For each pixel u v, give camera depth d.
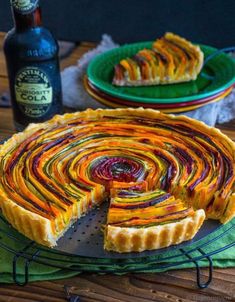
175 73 0.57
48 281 0.36
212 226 0.38
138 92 0.57
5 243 0.39
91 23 0.85
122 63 0.58
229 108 0.56
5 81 0.62
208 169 0.42
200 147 0.45
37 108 0.49
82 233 0.38
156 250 0.36
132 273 0.37
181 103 0.52
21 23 0.47
